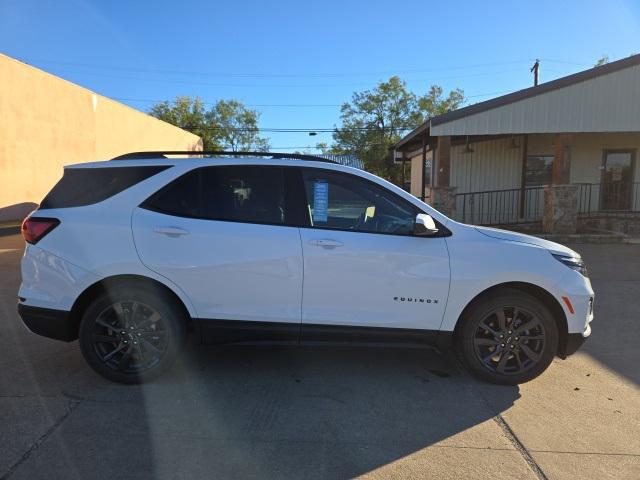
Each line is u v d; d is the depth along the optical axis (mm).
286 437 3539
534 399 4227
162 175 4430
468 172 18000
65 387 4305
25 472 3078
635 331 6160
